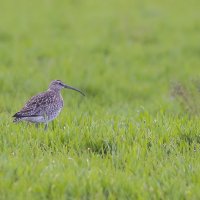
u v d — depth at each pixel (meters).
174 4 39.06
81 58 25.62
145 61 26.27
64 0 40.25
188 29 32.19
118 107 17.66
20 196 8.43
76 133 11.33
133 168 9.78
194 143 11.13
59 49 27.17
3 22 32.69
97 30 31.72
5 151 10.32
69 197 8.63
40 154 10.23
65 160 9.95
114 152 10.41
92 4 39.22
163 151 10.66
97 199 8.55
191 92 16.94
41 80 20.81
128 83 22.30
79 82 20.97
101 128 11.62
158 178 9.35
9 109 15.45
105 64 24.89
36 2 39.47
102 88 20.88
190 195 8.75
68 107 17.16
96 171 9.41
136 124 12.25
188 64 25.47
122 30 31.45
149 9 37.12
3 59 24.64
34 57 25.62
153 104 18.25
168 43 29.27
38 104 12.45
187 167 9.84
